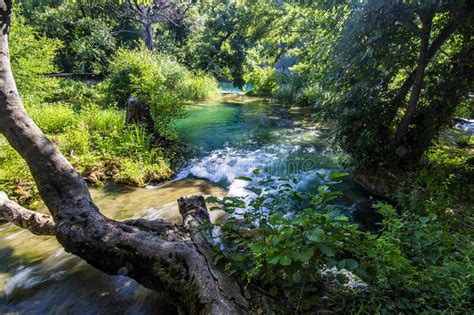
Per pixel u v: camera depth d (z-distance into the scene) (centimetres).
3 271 285
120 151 591
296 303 180
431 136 499
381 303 169
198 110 1166
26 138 274
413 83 500
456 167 507
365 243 174
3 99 278
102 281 255
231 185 531
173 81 1362
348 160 565
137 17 1892
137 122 685
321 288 196
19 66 796
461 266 183
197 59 2219
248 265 202
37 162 268
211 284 184
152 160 603
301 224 176
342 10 521
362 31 474
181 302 194
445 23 499
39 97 845
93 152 582
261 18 1228
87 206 247
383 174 509
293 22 974
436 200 362
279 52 1153
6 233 354
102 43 1697
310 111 1162
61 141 604
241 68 2239
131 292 240
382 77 507
